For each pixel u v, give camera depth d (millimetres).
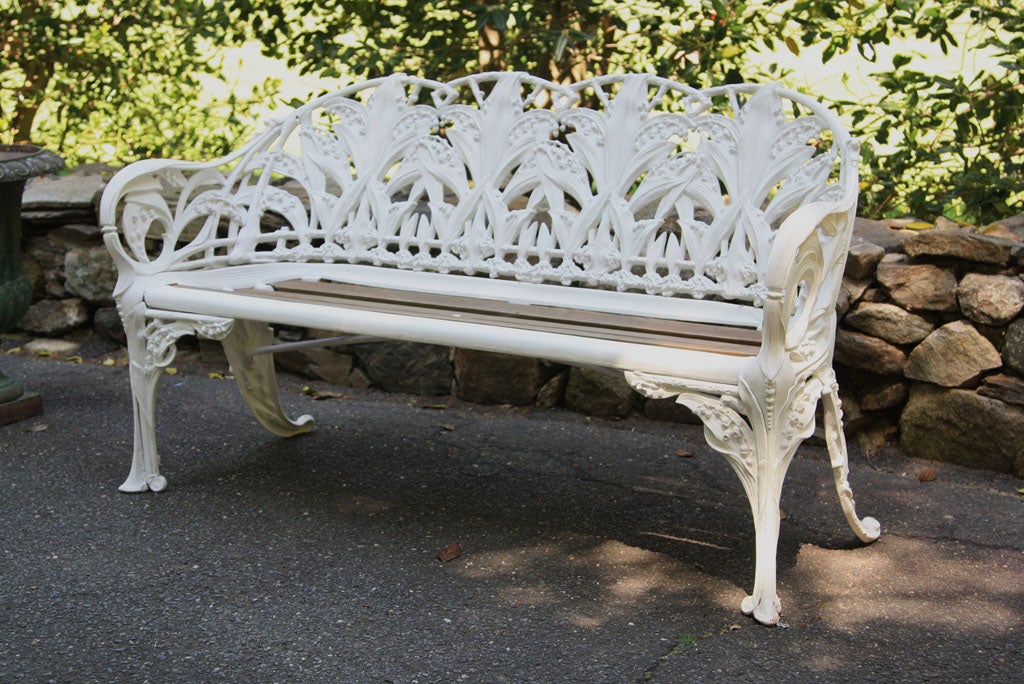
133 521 3002
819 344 2631
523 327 2697
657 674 2264
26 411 3789
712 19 4109
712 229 2986
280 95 7023
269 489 3234
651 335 2719
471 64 4676
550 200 3176
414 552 2838
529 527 2992
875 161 4156
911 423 3453
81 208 4523
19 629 2432
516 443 3641
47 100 5805
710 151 3020
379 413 3943
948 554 2834
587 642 2395
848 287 3484
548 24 4324
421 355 4105
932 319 3402
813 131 2873
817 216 2377
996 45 3891
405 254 3359
